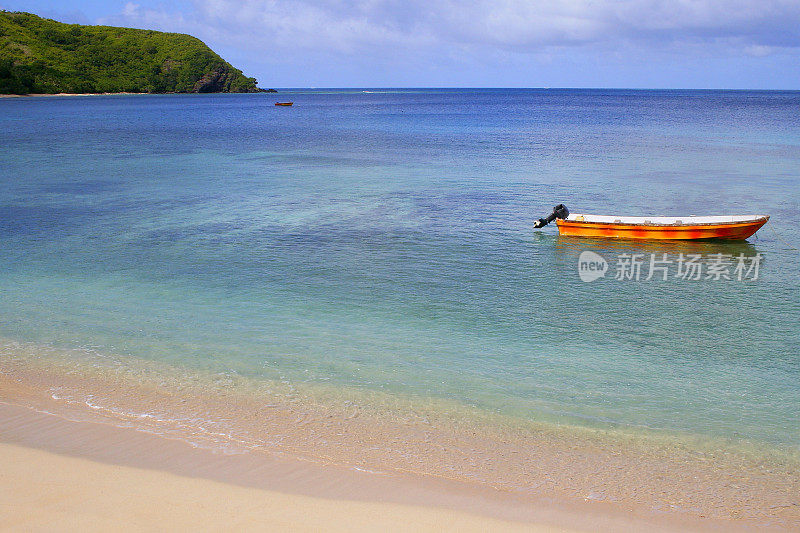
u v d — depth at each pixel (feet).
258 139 198.08
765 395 33.60
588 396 33.17
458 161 139.13
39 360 36.52
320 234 72.38
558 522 22.03
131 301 48.55
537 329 43.62
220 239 69.56
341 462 25.86
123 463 25.16
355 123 285.02
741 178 111.04
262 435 28.09
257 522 21.38
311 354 38.34
